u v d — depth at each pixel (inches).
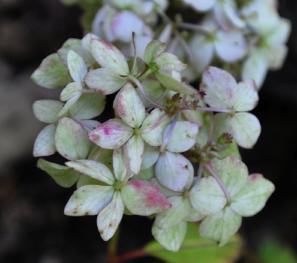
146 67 11.4
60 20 21.3
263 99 21.4
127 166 11.0
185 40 14.3
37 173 21.6
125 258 14.6
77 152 11.4
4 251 20.8
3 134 20.7
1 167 21.0
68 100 11.2
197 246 14.7
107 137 11.0
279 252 20.8
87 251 21.0
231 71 14.7
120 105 11.0
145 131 11.2
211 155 11.8
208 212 11.5
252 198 11.9
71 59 11.3
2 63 21.5
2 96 20.9
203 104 12.0
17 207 21.4
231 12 14.1
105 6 14.1
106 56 11.3
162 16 14.2
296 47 20.2
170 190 11.5
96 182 11.3
